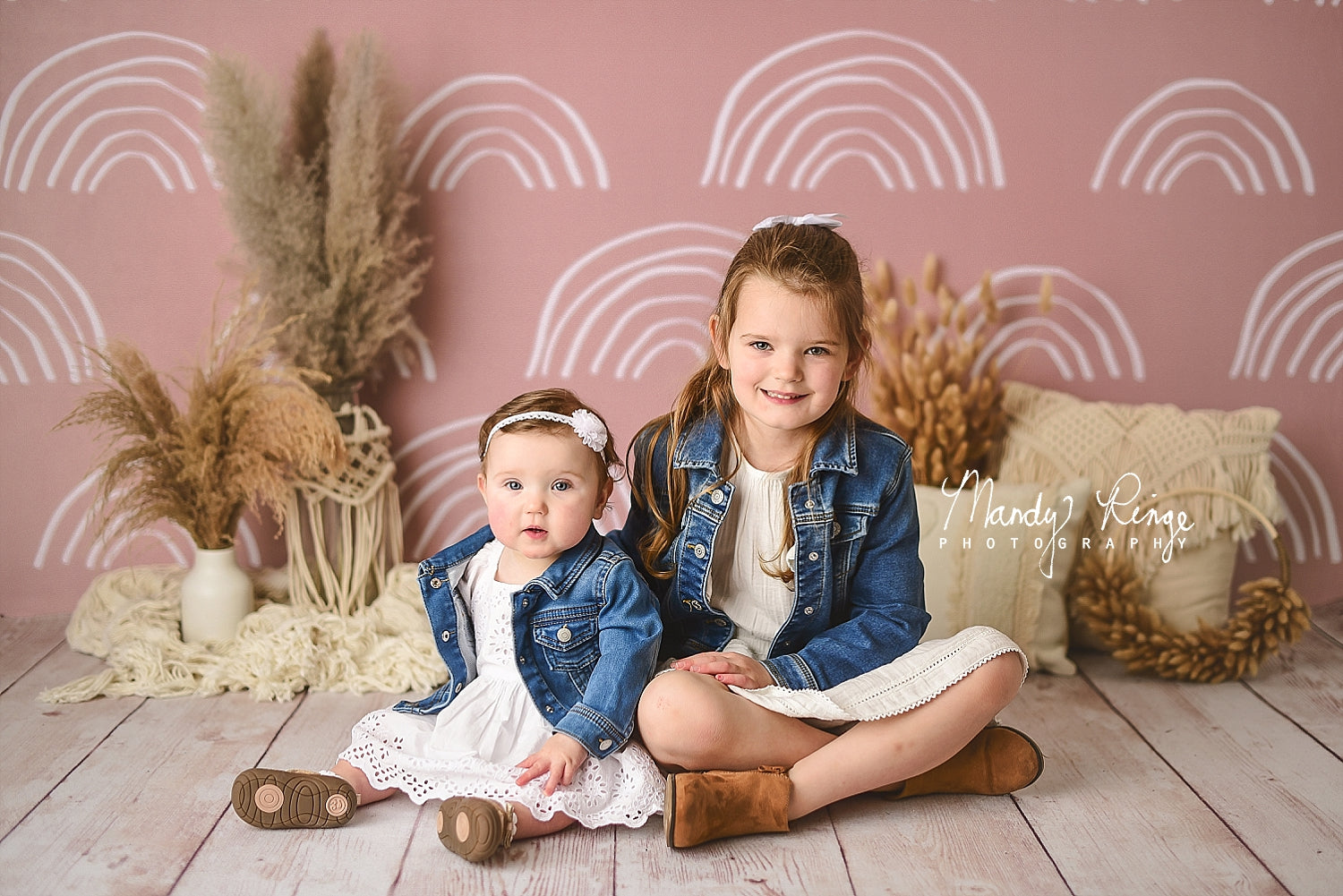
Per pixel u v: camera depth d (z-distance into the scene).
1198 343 2.44
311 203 2.18
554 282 2.40
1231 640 2.08
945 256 2.42
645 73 2.36
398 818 1.52
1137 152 2.39
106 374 2.34
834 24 2.35
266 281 2.20
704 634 1.65
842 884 1.36
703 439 1.62
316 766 1.69
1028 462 2.29
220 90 2.11
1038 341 2.44
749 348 1.51
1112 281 2.42
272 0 2.30
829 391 1.52
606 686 1.48
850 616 1.67
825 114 2.38
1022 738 1.58
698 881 1.37
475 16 2.33
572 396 1.60
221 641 2.12
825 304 1.49
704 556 1.60
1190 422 2.26
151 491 2.08
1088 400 2.46
